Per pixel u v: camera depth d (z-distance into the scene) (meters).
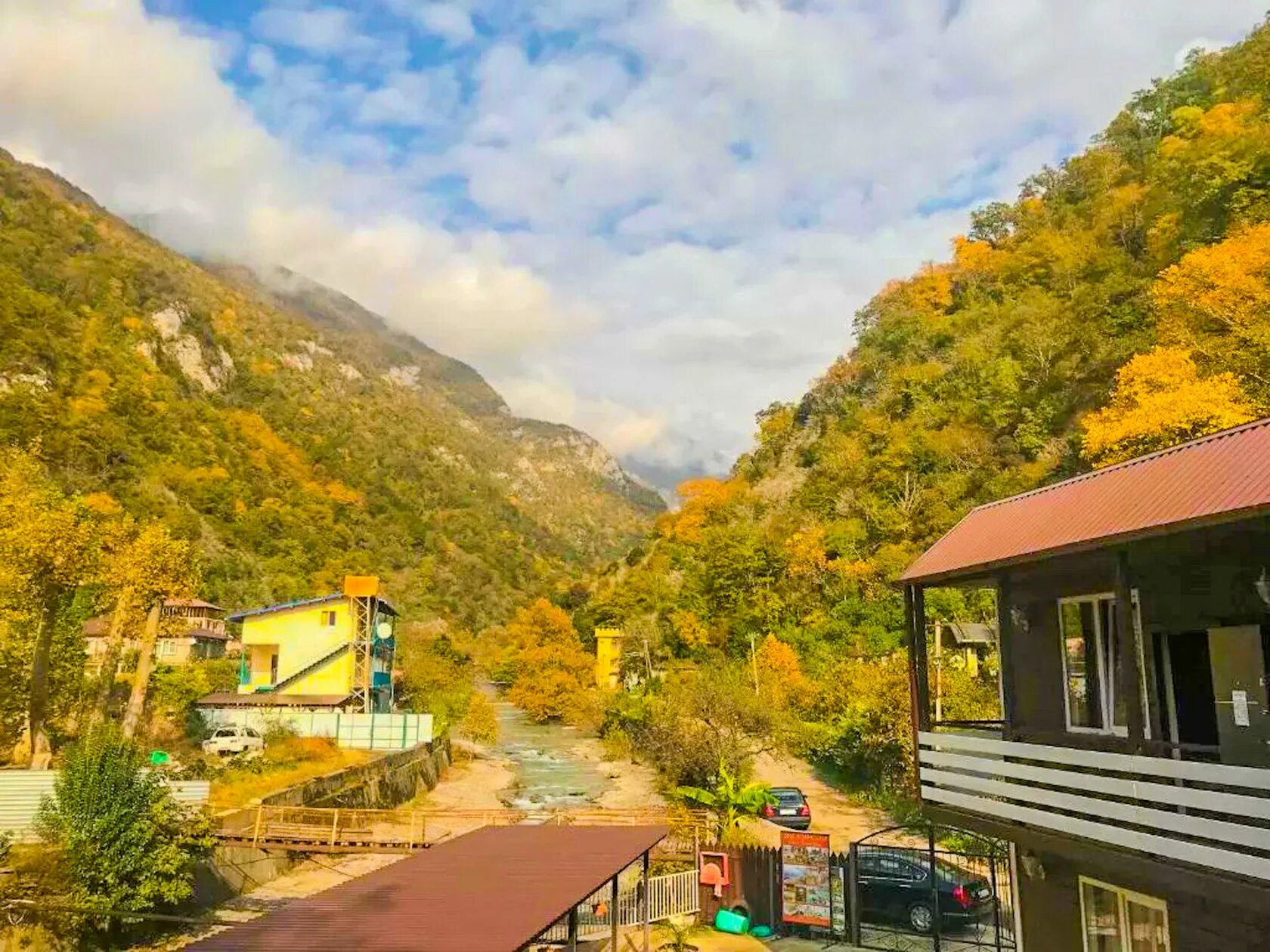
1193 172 66.69
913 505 75.19
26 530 27.28
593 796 40.78
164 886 18.23
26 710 30.98
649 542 135.88
